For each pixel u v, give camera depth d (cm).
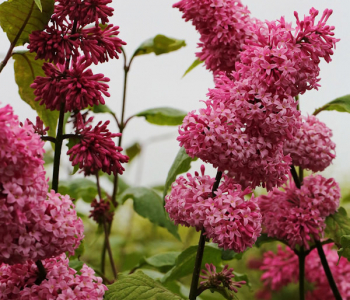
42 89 74
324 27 75
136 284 78
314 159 85
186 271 93
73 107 74
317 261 98
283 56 74
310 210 86
